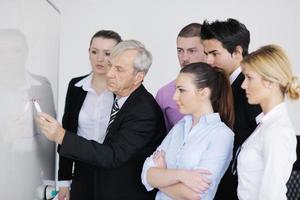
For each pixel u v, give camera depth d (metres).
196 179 1.46
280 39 3.10
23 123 1.38
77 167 1.98
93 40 2.10
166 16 3.12
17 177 1.36
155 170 1.56
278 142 1.32
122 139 1.65
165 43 3.14
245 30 1.74
